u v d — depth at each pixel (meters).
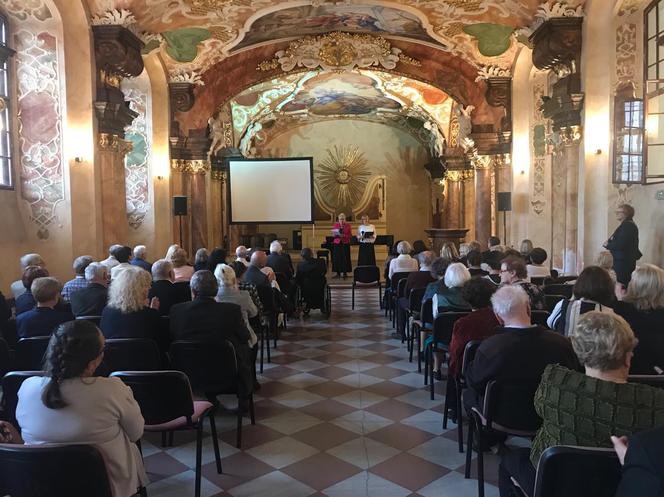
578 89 9.49
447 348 5.37
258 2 11.16
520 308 3.48
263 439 4.70
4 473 2.33
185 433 4.83
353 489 3.82
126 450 2.73
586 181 9.45
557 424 2.51
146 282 4.48
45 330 4.52
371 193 24.36
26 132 8.72
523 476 2.82
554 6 9.39
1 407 3.60
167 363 4.61
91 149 9.12
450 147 20.38
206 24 11.88
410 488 3.83
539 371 3.35
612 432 2.35
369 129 25.50
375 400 5.68
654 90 8.51
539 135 13.02
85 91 9.05
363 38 14.59
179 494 3.77
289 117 23.33
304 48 14.79
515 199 13.65
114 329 4.34
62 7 8.66
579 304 4.06
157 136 13.66
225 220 20.23
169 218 13.90
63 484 2.31
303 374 6.66
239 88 15.10
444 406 5.20
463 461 4.24
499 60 13.50
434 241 14.77
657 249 8.45
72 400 2.56
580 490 2.26
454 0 10.95
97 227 9.30
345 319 10.39
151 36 11.12
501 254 7.06
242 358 4.64
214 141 15.18
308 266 10.37
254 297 6.49
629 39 9.02
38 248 8.81
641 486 1.64
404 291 8.22
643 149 8.16
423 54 14.88
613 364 2.42
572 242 9.73
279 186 15.48
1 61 8.37
